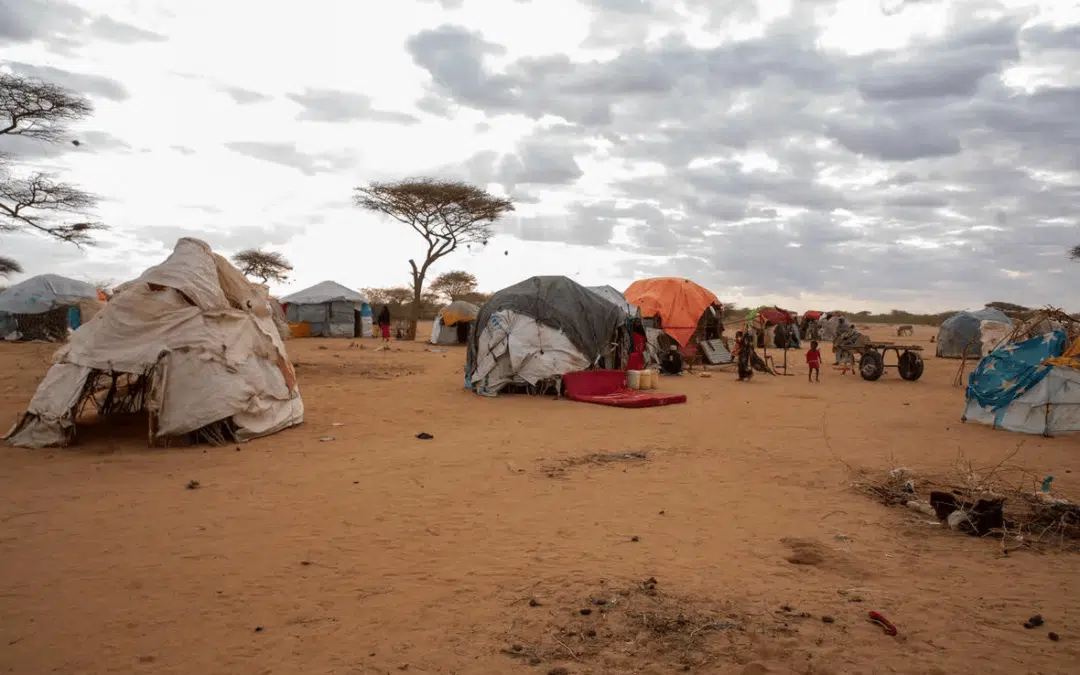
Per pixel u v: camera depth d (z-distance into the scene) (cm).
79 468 1027
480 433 1343
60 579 596
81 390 1191
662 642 477
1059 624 504
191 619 519
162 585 585
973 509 739
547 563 637
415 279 5447
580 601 547
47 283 3891
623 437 1302
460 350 3809
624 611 527
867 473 1005
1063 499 827
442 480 963
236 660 457
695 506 834
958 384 2312
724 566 628
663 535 721
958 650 462
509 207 5412
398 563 639
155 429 1193
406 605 544
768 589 571
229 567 627
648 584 582
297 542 698
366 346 3966
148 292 1255
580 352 1983
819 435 1329
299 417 1432
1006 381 1427
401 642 481
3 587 579
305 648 473
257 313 1434
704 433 1347
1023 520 760
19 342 3756
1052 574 609
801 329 5109
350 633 496
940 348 3638
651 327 2911
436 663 451
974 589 573
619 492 901
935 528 747
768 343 4369
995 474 992
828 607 534
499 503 846
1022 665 442
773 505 839
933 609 530
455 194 5150
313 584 588
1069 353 1388
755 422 1486
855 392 2072
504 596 560
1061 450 1189
